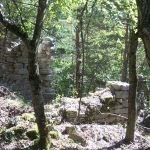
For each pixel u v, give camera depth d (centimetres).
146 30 410
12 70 1125
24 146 543
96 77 1659
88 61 1680
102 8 670
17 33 484
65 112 736
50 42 1117
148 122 838
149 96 963
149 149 585
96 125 713
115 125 750
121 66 1892
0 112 679
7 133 575
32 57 496
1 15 477
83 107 764
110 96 808
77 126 665
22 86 1109
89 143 599
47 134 537
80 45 1374
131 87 586
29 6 659
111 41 1750
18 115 686
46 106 780
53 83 1653
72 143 582
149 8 412
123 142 616
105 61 1739
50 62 1130
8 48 1120
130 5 639
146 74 1791
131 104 596
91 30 1568
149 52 416
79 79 1383
